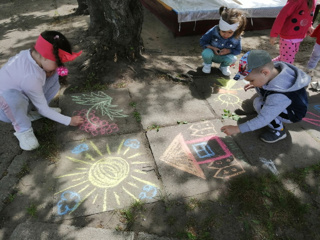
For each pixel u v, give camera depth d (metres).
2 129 2.62
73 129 2.61
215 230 1.82
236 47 3.40
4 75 2.10
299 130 2.67
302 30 3.20
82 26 5.30
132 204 1.95
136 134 2.58
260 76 2.16
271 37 3.32
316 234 1.82
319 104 3.06
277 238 1.79
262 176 2.18
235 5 5.07
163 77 3.51
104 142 2.47
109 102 3.01
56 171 2.19
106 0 3.20
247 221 1.87
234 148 2.45
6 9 6.74
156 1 5.48
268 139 2.48
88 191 2.04
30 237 1.75
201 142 2.50
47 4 7.06
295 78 2.25
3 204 1.95
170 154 2.36
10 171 2.19
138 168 2.23
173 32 5.02
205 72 3.63
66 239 1.74
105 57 3.56
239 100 3.11
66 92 3.16
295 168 2.27
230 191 2.07
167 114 2.85
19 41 4.77
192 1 5.18
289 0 3.08
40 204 1.95
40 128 2.62
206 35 3.42
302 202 2.01
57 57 1.97
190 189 2.07
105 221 1.85
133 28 3.50
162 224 1.84
